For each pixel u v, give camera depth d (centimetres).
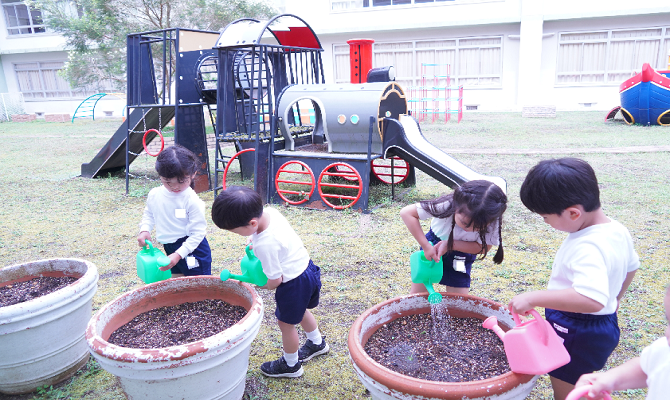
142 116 756
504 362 193
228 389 206
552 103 1867
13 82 2481
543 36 1798
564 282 165
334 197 653
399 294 350
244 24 652
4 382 238
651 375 121
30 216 606
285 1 2023
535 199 156
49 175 896
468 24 1820
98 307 344
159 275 257
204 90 730
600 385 129
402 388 154
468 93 1947
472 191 192
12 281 279
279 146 652
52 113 2411
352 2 1975
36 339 236
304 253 238
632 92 1320
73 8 1889
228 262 425
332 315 321
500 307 209
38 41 2373
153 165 989
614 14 1669
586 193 149
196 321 236
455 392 149
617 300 175
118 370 183
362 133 598
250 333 202
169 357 177
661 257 395
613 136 1137
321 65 744
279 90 756
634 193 607
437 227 237
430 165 562
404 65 1992
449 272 245
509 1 1783
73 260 282
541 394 230
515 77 1867
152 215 294
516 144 1081
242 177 830
